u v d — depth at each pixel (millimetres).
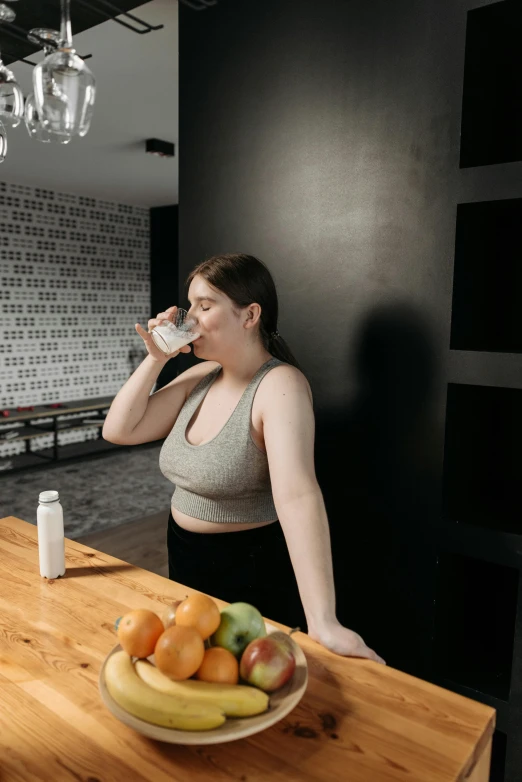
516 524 1336
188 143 1931
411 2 1384
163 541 3543
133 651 780
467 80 1317
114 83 2914
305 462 1166
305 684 781
